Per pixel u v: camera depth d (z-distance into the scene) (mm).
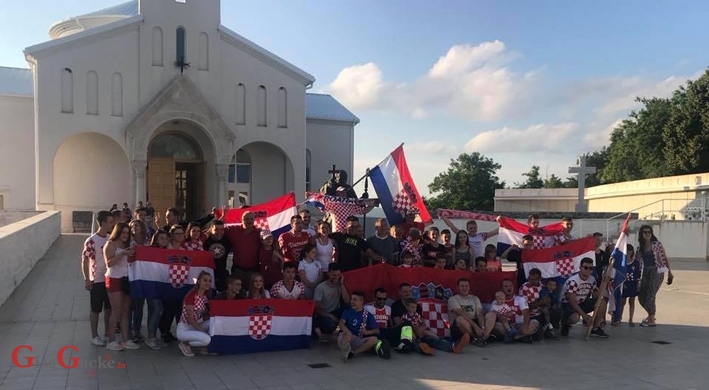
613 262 10320
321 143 31406
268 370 7578
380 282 9625
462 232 10836
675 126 39625
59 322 9969
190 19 25250
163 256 8594
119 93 24125
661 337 10039
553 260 10680
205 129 25078
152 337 8531
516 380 7285
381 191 11734
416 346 8664
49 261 16109
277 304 8625
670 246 25562
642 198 34625
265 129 26953
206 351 8312
